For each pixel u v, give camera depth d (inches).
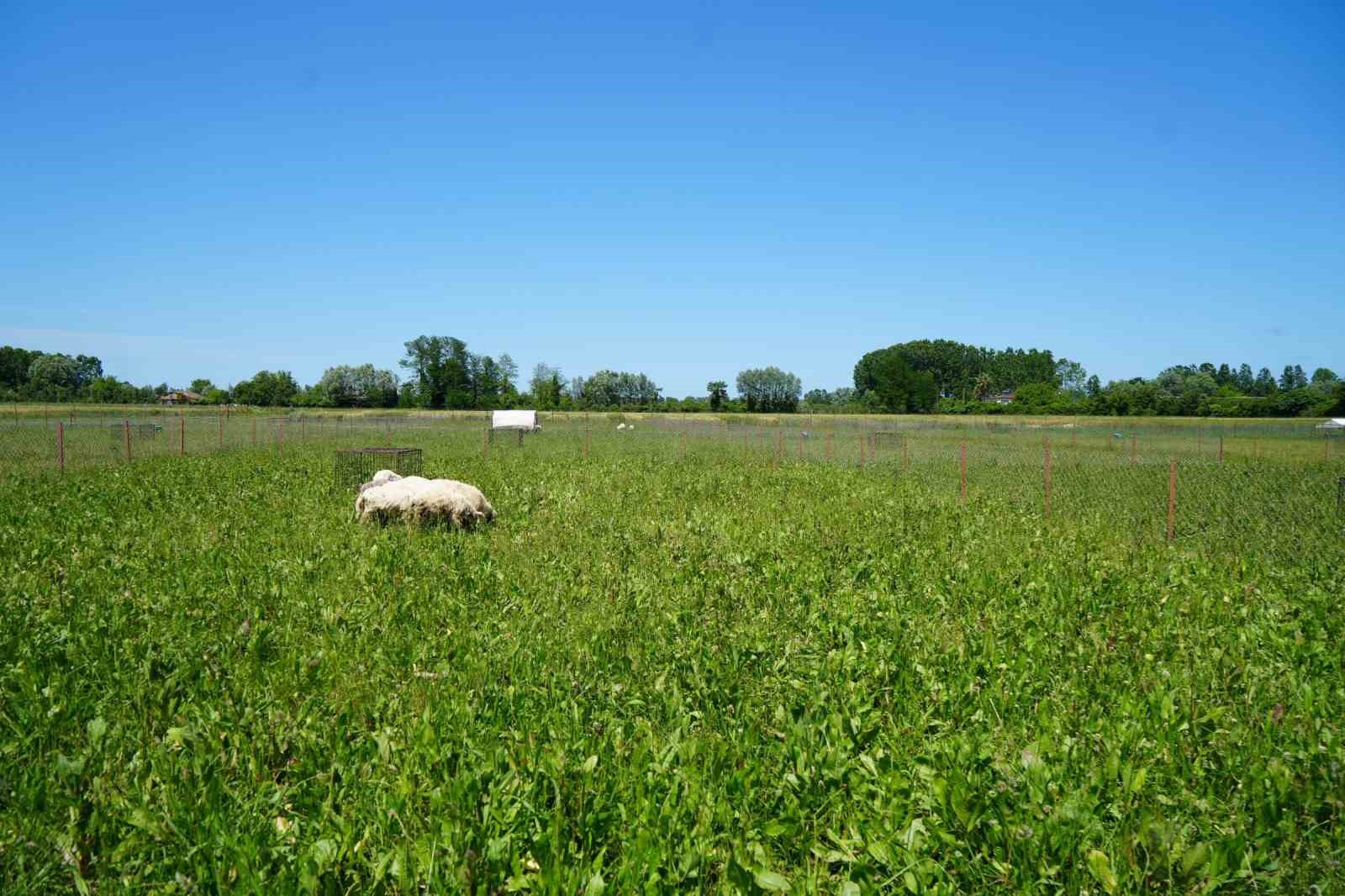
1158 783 170.2
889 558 391.9
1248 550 439.2
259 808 154.3
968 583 341.7
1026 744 189.5
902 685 215.3
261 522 461.1
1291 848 149.7
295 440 1343.5
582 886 132.1
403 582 323.9
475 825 142.4
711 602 309.3
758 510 561.3
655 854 135.3
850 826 150.6
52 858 135.6
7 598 279.7
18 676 207.3
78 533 416.8
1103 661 245.8
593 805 152.6
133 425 1565.0
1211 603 316.5
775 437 1670.8
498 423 1914.4
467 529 471.5
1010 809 153.6
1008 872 138.0
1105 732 191.0
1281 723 199.0
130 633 253.4
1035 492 715.4
